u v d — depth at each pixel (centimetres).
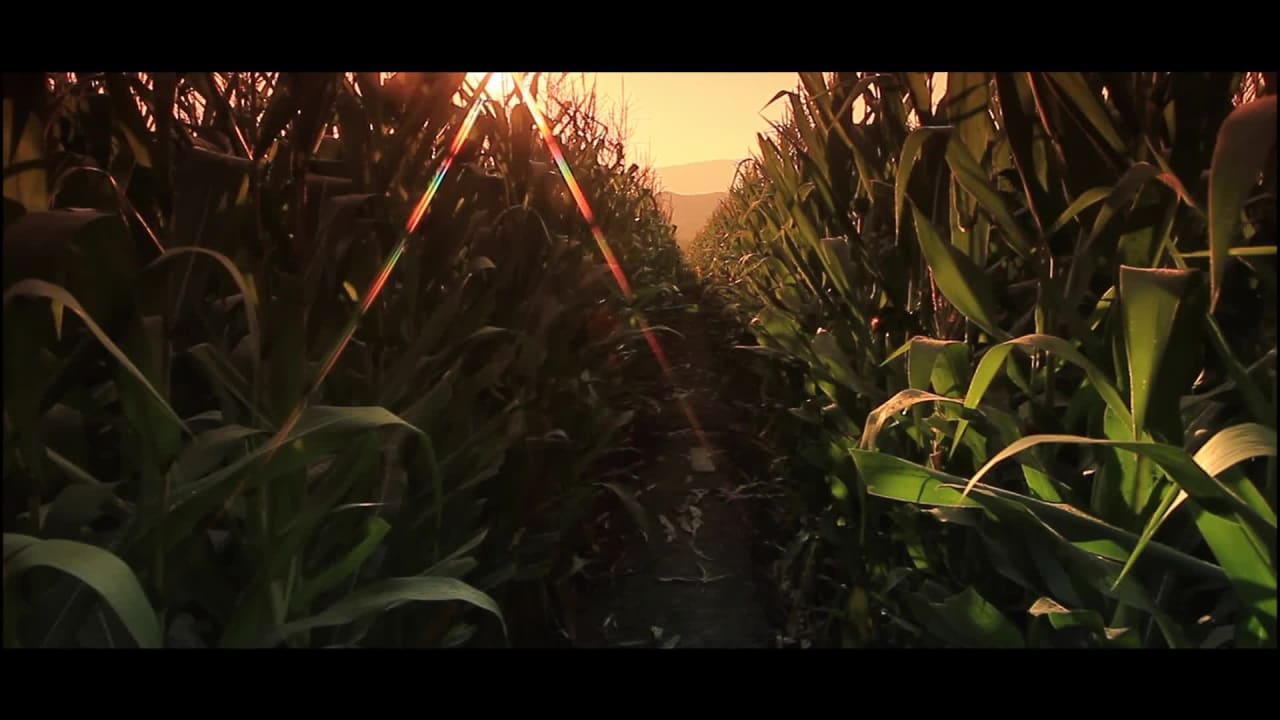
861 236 162
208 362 84
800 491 221
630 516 267
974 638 90
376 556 109
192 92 131
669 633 190
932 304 134
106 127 99
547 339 200
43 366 67
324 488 87
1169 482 81
